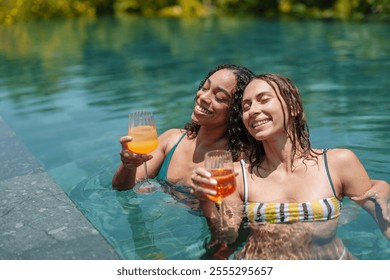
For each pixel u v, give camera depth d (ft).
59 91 21.63
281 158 8.91
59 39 39.06
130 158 9.73
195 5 53.36
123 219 9.44
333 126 14.64
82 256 7.34
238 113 9.72
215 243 8.34
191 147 10.45
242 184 9.06
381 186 8.92
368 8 43.78
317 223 8.46
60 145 14.58
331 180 8.73
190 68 25.21
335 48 28.37
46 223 8.29
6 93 21.75
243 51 29.27
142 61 27.99
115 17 55.06
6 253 7.47
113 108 18.28
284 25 40.37
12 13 52.21
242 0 51.34
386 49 27.04
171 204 9.88
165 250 8.26
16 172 10.50
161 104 18.29
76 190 11.11
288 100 8.66
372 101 17.15
